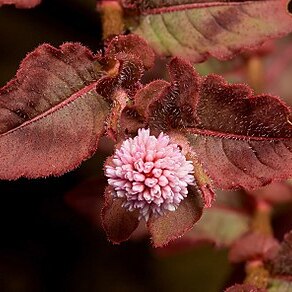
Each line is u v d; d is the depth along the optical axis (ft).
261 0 0.49
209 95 0.45
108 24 0.50
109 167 0.44
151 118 0.45
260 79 0.60
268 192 0.55
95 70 0.46
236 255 0.53
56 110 0.46
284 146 0.45
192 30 0.50
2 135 0.45
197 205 0.44
